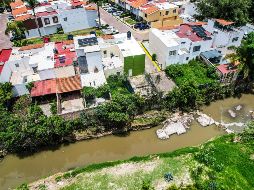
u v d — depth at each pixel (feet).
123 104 160.25
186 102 175.63
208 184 127.85
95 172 138.31
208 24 227.40
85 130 161.38
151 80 194.08
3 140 145.07
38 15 253.85
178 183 131.34
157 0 293.02
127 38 215.10
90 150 158.10
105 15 298.97
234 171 135.95
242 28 241.55
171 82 193.16
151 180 133.08
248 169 137.08
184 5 285.23
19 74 187.83
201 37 208.54
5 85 167.43
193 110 180.14
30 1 232.53
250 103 188.96
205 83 182.70
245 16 253.65
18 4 294.87
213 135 165.27
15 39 251.80
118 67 190.39
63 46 206.59
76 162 152.35
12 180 142.41
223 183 129.70
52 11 262.26
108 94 174.09
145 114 171.53
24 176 144.66
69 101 177.68
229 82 190.49
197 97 175.22
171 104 173.58
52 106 169.07
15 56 193.67
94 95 171.83
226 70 188.14
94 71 188.96
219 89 185.88
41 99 175.83
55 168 148.87
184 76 194.29
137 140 162.91
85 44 187.52
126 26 273.13
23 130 144.56
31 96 170.81
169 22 270.05
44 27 258.37
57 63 184.34
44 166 149.69
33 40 251.39
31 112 159.22
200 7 257.75
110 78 188.65
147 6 277.23
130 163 142.82
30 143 150.20
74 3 275.59
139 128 167.02
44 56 193.47
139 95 166.20
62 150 156.46
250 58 181.37
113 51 203.10
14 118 152.15
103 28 264.72
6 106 168.45
